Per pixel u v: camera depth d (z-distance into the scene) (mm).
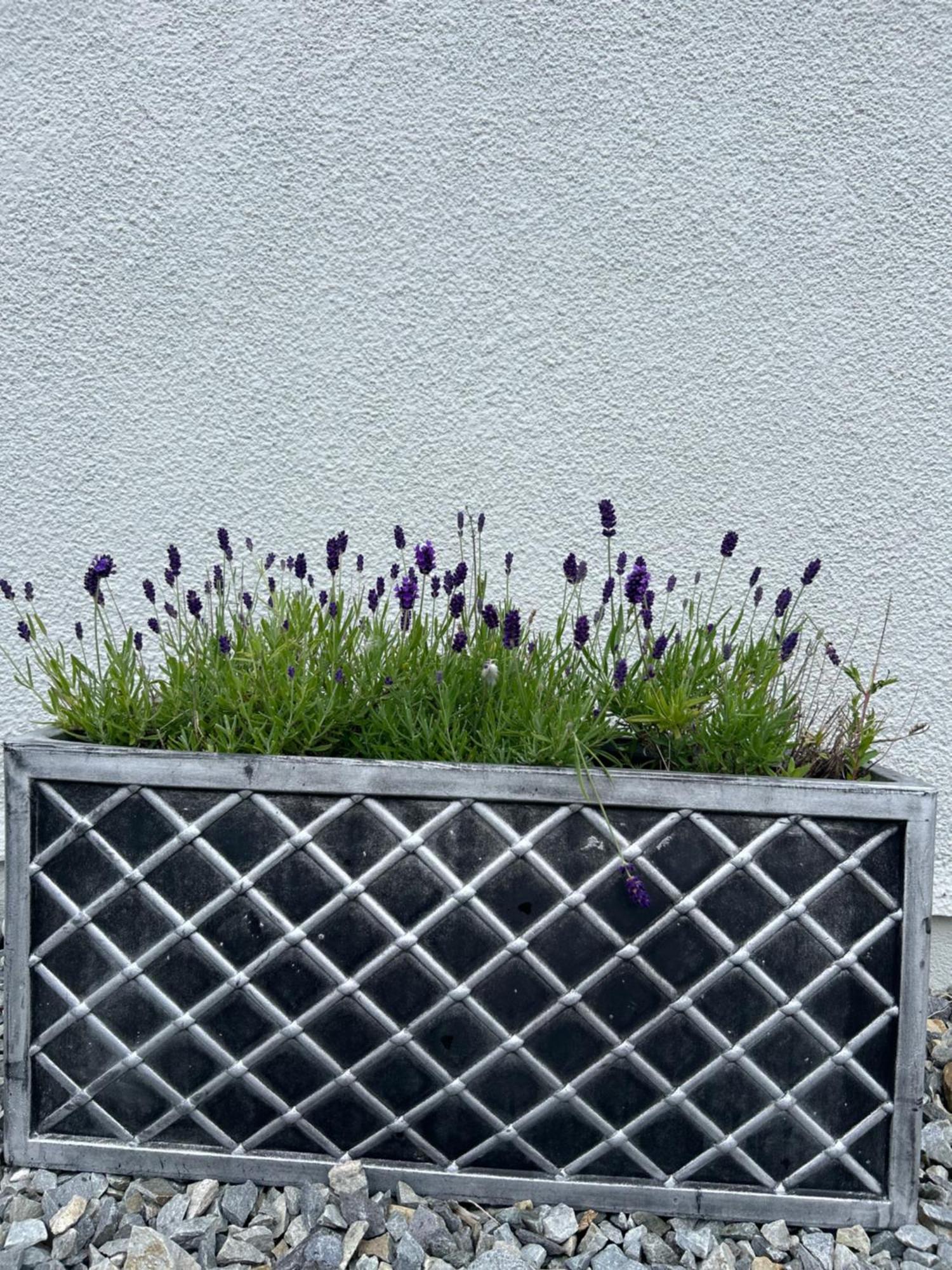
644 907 1071
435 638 1193
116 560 1585
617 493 1571
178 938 1093
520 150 1554
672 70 1537
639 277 1557
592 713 1127
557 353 1567
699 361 1559
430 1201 1089
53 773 1098
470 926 1083
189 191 1569
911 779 1132
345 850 1089
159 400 1582
